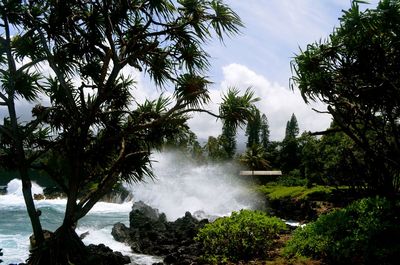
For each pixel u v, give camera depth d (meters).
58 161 7.58
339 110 7.29
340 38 7.00
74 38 7.38
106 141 7.05
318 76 7.20
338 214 6.72
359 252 5.69
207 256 7.39
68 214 6.79
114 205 30.69
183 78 7.62
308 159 36.00
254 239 7.16
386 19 6.49
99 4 6.96
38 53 7.63
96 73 7.75
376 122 7.42
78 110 7.08
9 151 7.27
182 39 7.30
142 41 7.66
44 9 7.11
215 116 7.20
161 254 11.05
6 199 33.38
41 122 7.35
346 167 8.41
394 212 6.27
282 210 27.89
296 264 6.04
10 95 6.88
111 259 8.68
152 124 7.07
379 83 6.82
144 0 7.30
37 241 6.88
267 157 59.81
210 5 7.22
